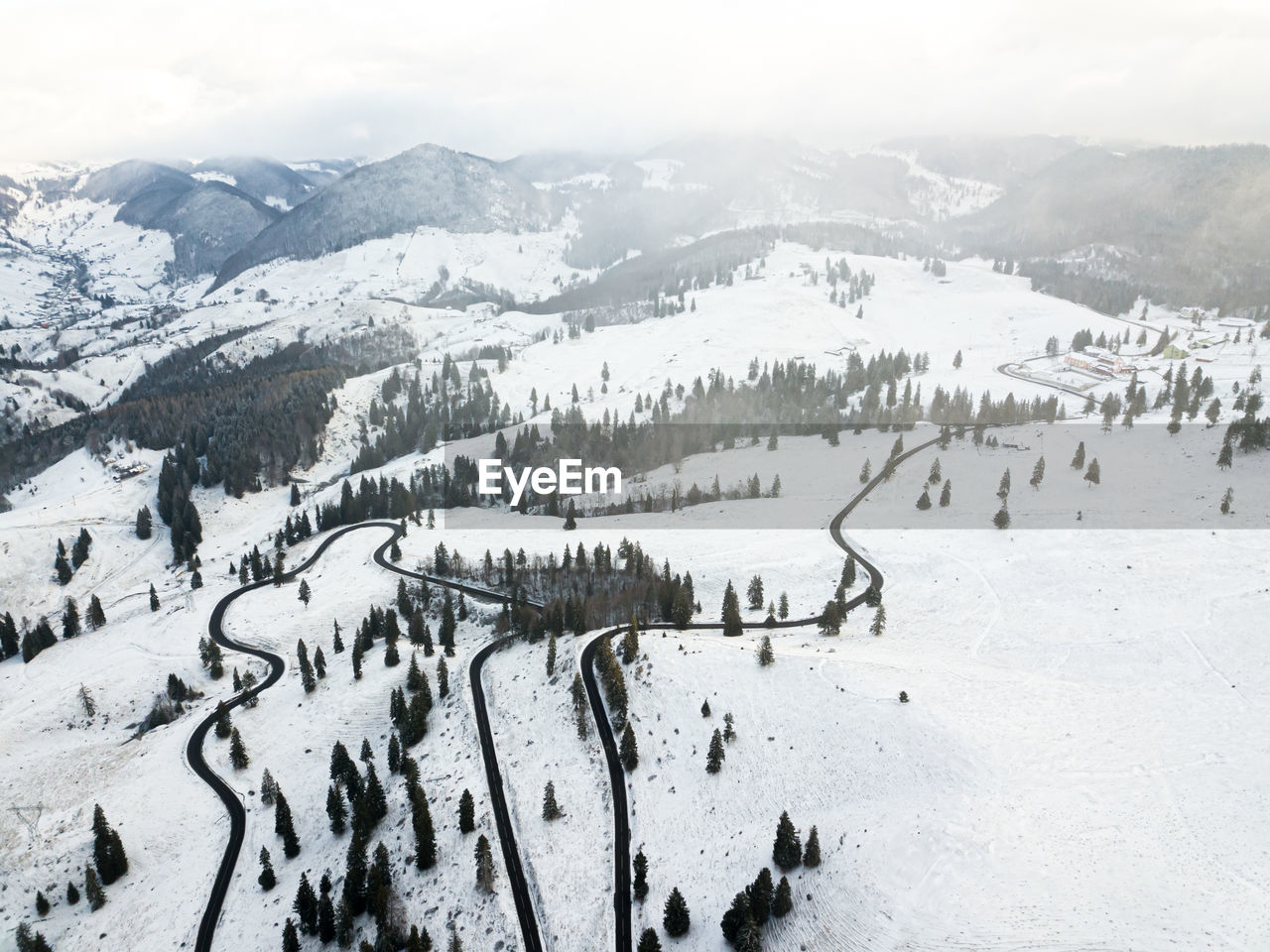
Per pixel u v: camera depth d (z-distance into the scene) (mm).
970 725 90812
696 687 110188
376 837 101750
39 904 98938
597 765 101812
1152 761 81562
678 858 85438
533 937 80562
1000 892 66438
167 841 108375
